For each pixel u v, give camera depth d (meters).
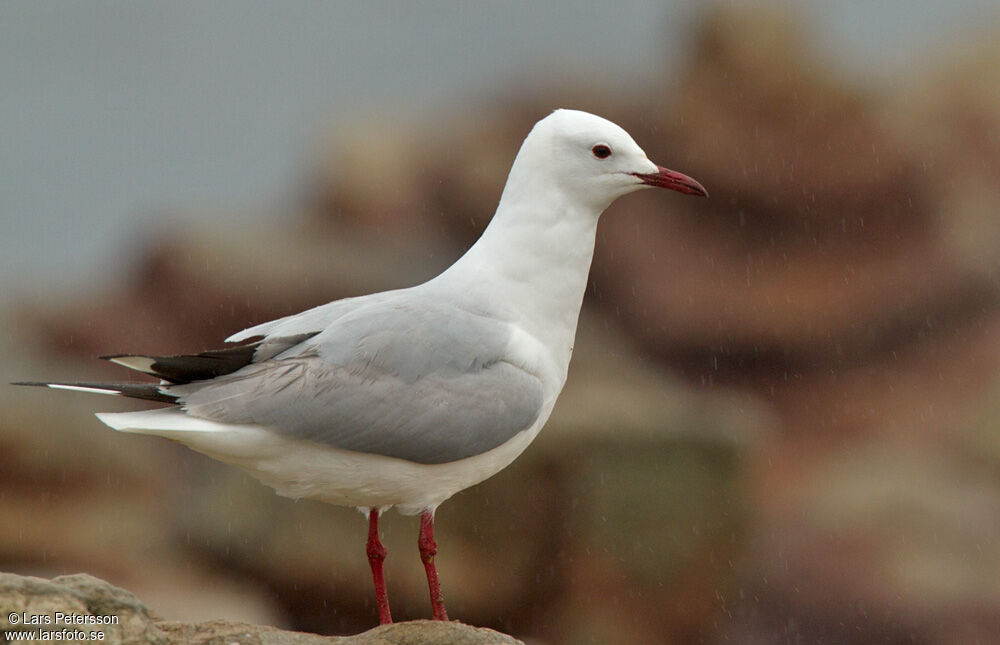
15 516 14.47
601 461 13.63
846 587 15.10
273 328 7.96
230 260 19.33
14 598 6.11
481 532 13.49
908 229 22.03
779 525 16.45
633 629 13.70
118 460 15.34
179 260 19.45
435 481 7.83
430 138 23.45
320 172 23.45
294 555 13.77
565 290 8.24
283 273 19.14
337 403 7.49
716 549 13.95
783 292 21.36
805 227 21.81
